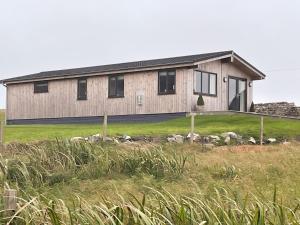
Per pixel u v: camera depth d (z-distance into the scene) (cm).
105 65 3412
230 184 1143
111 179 1193
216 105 2898
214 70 2897
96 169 1230
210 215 588
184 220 564
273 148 1675
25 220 581
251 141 1903
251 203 722
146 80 2881
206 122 2462
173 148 1597
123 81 2977
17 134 2122
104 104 3044
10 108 3497
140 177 1200
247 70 3106
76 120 3162
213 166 1341
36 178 1112
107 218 550
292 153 1573
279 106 3088
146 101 2873
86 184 1120
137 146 1516
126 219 586
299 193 1052
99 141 1648
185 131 2008
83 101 3134
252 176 1255
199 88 2806
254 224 564
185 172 1270
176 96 2755
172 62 2755
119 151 1392
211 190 991
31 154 1283
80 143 1359
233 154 1557
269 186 1139
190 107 2725
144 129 2180
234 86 3058
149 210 616
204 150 1645
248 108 3134
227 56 2905
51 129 2350
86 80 3133
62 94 3234
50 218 580
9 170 1095
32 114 3375
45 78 3266
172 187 1088
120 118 2977
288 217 643
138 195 983
